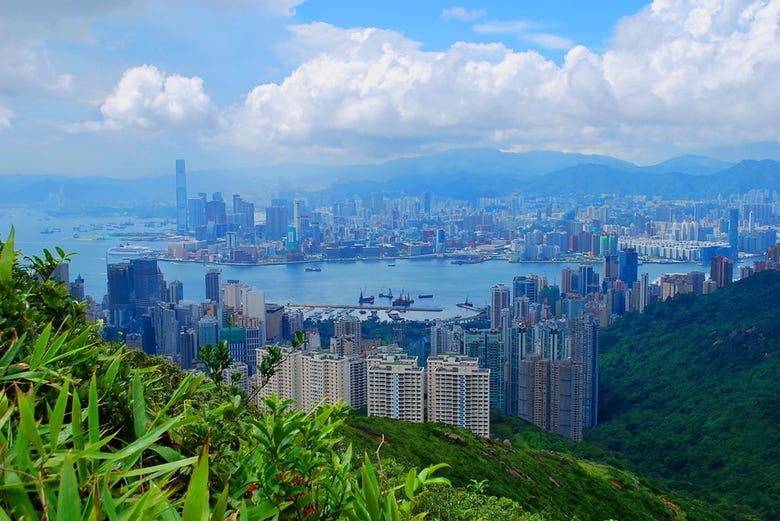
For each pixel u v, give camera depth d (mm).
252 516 2613
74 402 2273
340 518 2801
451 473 41000
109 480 2205
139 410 2814
